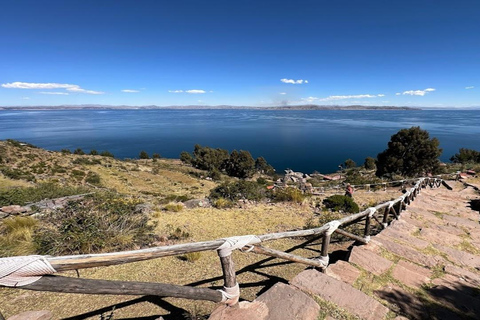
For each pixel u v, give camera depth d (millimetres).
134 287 1295
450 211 6020
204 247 1616
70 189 9625
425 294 2486
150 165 45438
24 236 4078
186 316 2246
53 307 2492
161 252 1426
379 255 3258
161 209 7430
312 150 86000
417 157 19125
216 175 37500
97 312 2416
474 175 12203
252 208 8023
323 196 11523
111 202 5453
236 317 1815
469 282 2748
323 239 2732
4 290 2785
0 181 15375
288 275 3260
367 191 12141
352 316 2064
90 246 3943
